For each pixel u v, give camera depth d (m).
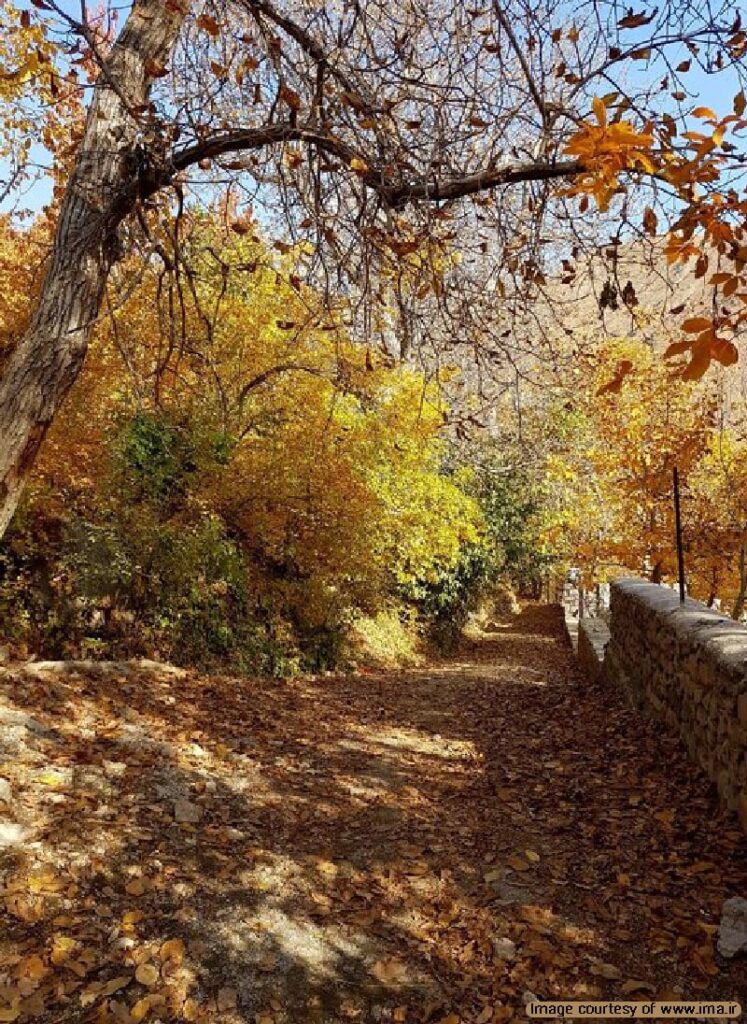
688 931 3.12
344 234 3.62
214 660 8.73
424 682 10.38
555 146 3.07
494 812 4.57
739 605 11.73
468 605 19.47
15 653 6.74
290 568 10.67
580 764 5.38
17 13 5.34
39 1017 2.55
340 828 4.29
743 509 12.52
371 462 10.26
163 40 3.27
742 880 3.42
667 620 5.66
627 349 10.27
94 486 7.71
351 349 7.06
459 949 3.14
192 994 2.77
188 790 4.41
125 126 3.13
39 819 3.66
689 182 2.12
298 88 3.45
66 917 3.04
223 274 3.56
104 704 5.54
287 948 3.08
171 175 3.18
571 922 3.29
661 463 12.88
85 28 2.69
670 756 5.06
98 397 7.85
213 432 8.27
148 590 8.19
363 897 3.51
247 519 9.59
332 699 8.05
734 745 3.93
